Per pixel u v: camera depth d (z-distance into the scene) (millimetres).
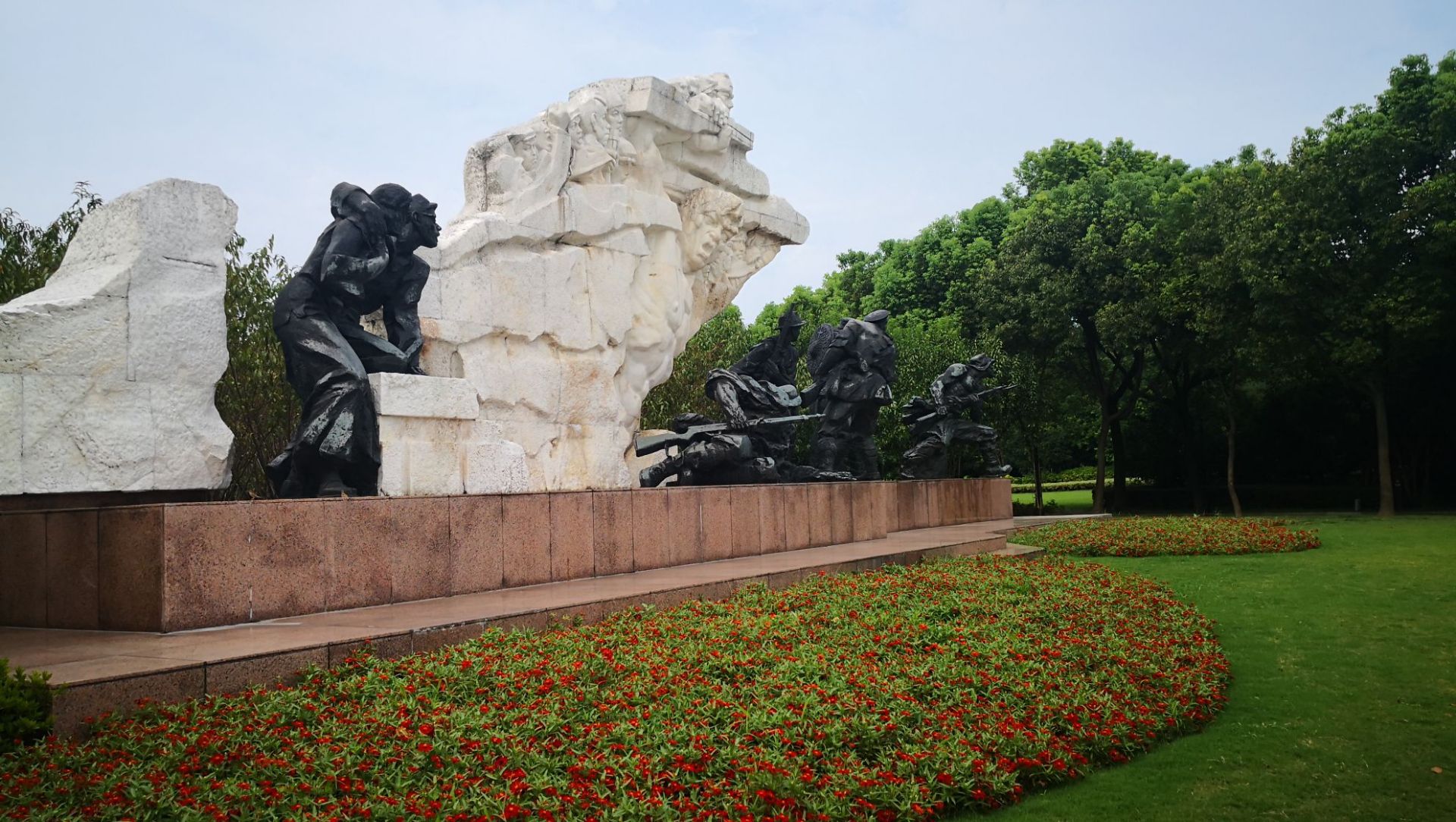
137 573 8094
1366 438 35875
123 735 5734
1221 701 8594
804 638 8859
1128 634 10227
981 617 10367
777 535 15867
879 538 18859
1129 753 7277
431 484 11953
